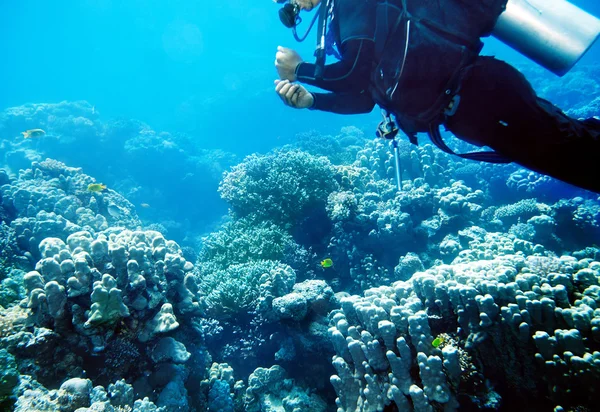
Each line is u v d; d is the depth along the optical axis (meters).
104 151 18.86
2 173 8.82
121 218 9.12
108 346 4.03
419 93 1.57
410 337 3.76
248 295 6.06
